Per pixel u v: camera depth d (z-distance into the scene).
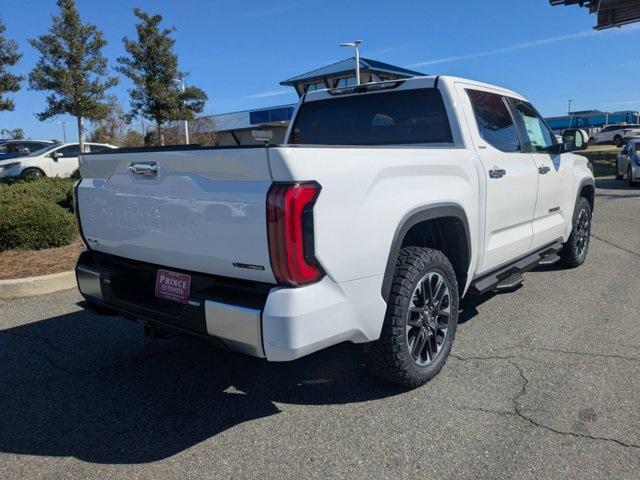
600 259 7.20
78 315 5.25
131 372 4.01
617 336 4.43
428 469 2.77
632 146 17.59
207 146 3.01
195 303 2.91
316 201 2.67
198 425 3.25
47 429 3.24
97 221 3.65
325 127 5.01
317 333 2.76
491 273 4.52
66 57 16.41
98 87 17.09
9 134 52.09
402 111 4.47
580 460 2.80
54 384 3.82
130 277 3.56
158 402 3.55
